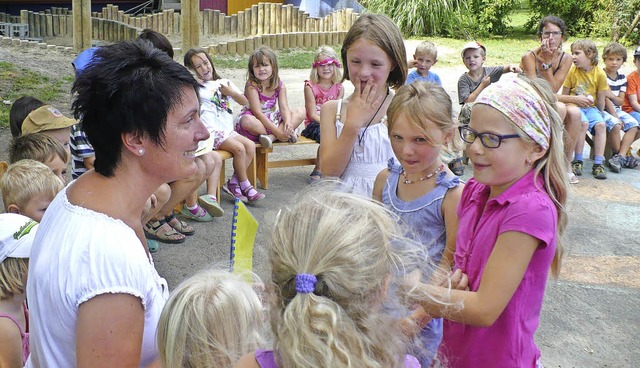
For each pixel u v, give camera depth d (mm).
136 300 1763
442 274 2016
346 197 1536
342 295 1389
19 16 15438
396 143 2506
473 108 2090
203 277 1819
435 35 16062
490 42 15672
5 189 2904
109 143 1811
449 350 2195
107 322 1716
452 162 6723
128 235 1796
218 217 5488
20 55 11711
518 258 1982
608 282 4684
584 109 7078
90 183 1856
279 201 5871
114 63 1784
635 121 7188
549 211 2014
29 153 3400
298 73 11992
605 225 5688
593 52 6992
